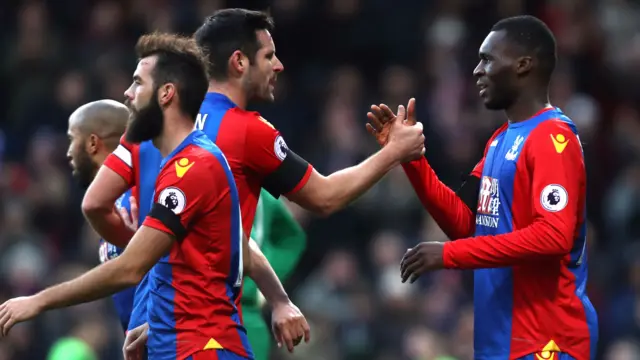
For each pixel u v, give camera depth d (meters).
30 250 39.59
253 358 16.36
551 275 17.06
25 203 41.28
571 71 47.06
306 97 45.69
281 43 47.06
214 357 15.75
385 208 40.97
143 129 16.08
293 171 17.28
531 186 17.00
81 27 47.62
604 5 49.72
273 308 17.67
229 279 16.14
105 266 15.45
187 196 15.55
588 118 44.91
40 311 15.43
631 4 50.53
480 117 43.19
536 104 17.45
